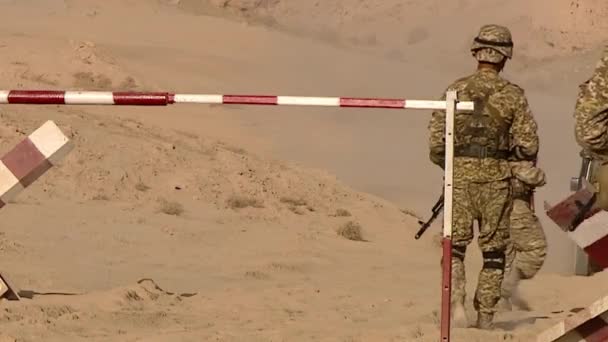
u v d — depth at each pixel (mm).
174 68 168500
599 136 17312
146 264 39344
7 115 64812
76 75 113188
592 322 14398
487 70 24703
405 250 49969
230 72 177750
